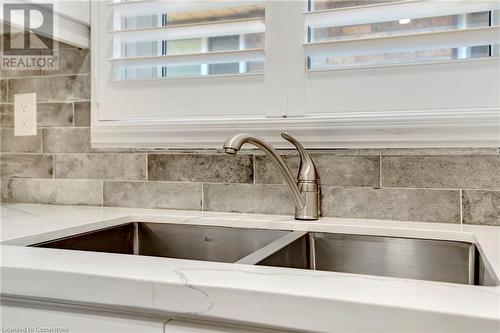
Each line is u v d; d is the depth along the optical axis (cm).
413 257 88
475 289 47
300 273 53
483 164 93
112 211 115
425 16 93
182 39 116
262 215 108
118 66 119
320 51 101
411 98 96
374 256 91
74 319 56
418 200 97
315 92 104
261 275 52
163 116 118
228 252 101
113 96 122
